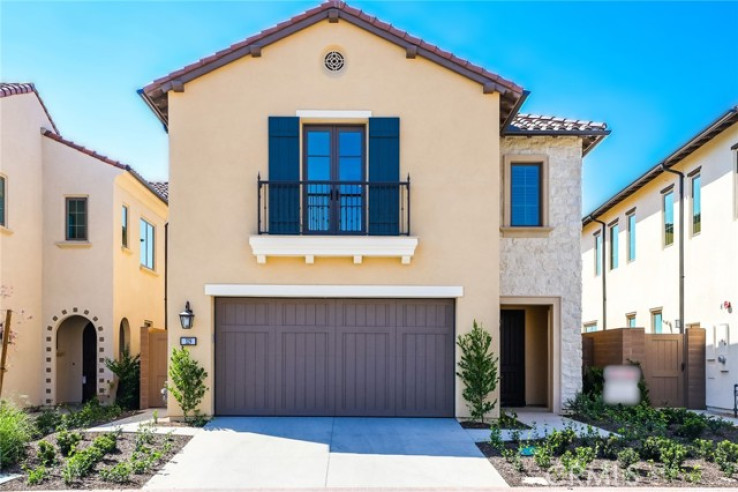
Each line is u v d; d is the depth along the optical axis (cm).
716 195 1464
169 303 1151
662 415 1162
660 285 1778
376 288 1162
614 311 2172
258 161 1173
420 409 1176
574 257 1302
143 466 843
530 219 1325
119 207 1606
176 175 1166
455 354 1176
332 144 1200
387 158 1171
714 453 897
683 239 1631
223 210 1164
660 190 1783
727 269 1402
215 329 1174
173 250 1158
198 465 874
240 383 1174
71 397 1667
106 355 1529
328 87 1182
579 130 1296
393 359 1182
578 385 1293
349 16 1184
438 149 1183
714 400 1411
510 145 1316
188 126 1173
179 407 1143
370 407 1177
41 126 1567
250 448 957
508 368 1433
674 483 801
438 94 1189
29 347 1480
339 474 840
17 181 1452
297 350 1180
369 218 1153
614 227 2194
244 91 1179
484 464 883
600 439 962
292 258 1163
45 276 1549
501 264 1298
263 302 1184
